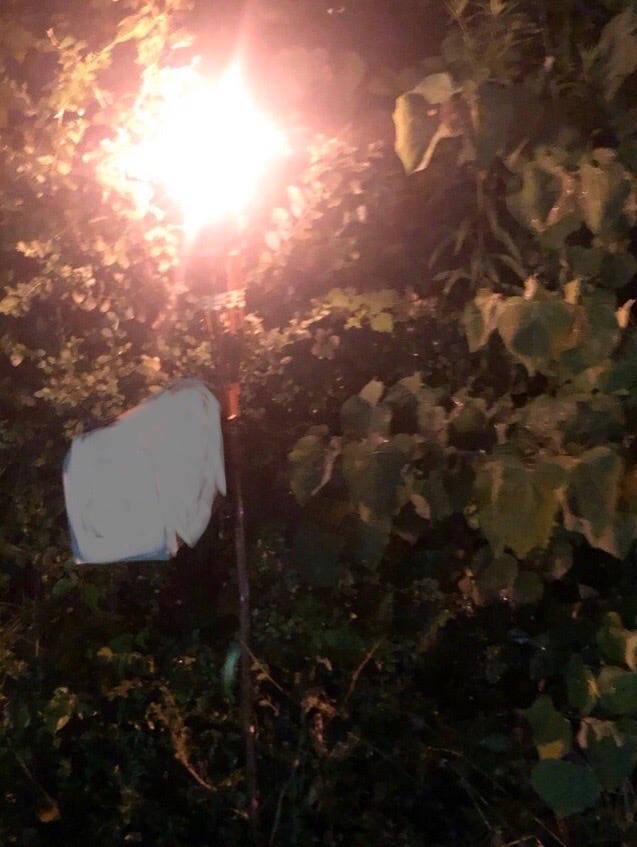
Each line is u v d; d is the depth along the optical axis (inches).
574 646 68.0
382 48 74.5
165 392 67.3
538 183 56.6
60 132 69.6
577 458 55.0
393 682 75.6
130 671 76.5
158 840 73.3
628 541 58.1
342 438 62.8
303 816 72.3
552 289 65.5
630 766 56.2
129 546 66.6
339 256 71.5
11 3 72.4
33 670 78.6
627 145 59.4
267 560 75.8
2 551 80.4
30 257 75.6
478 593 68.1
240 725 74.2
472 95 56.2
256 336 71.9
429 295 73.7
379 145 68.1
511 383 68.8
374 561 64.5
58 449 80.2
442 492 61.1
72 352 74.5
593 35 65.2
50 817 75.0
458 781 73.6
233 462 68.6
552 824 71.2
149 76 69.1
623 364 55.8
